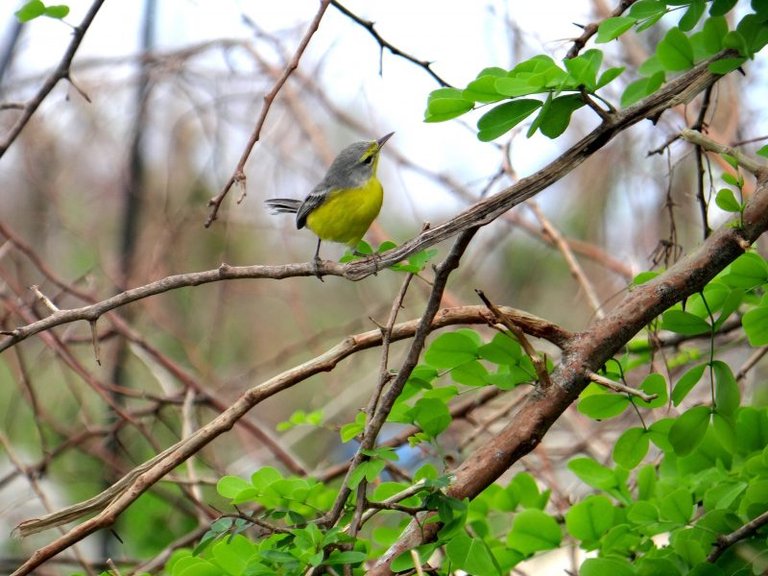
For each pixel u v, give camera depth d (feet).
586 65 17.24
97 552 42.93
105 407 41.98
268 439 36.47
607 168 42.75
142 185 43.55
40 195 45.16
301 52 21.54
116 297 20.20
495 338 19.40
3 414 47.73
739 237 18.12
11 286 36.50
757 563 19.39
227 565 19.57
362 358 45.60
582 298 42.91
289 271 19.90
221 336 46.14
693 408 19.61
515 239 48.06
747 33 19.11
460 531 18.39
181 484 32.96
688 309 21.39
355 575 19.49
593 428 37.76
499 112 18.29
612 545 21.83
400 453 33.04
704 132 24.53
